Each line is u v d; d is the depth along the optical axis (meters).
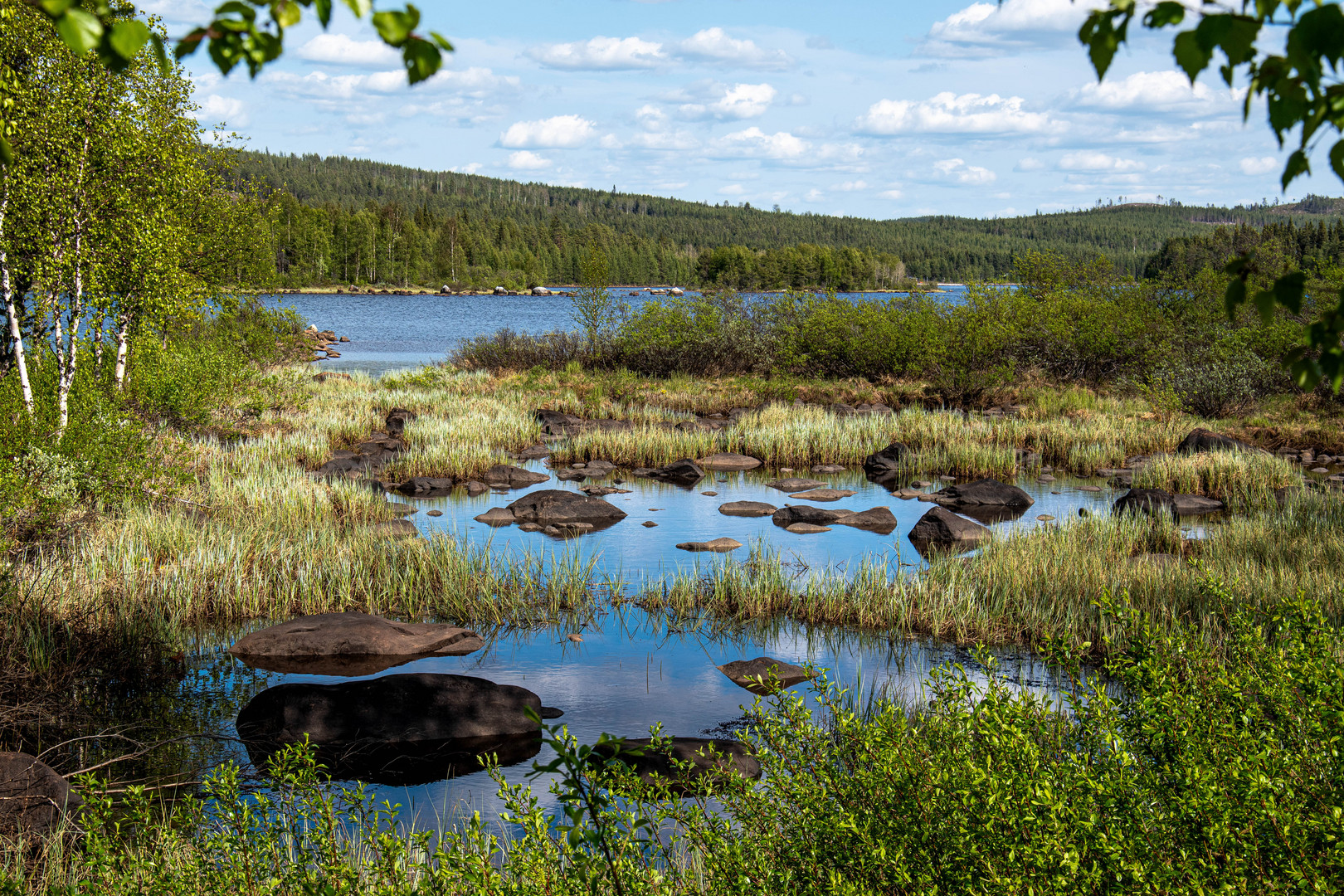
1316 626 3.98
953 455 19.00
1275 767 3.32
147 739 6.80
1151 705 3.84
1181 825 3.18
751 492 17.42
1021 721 3.81
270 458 17.05
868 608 10.08
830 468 19.69
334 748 6.82
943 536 13.29
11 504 9.86
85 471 11.44
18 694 7.03
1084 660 8.39
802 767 4.10
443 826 5.59
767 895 3.46
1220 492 16.14
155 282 14.70
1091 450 20.03
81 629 8.12
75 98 13.08
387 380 30.25
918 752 4.04
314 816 4.40
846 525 14.55
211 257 17.70
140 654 8.23
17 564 9.29
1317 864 2.92
